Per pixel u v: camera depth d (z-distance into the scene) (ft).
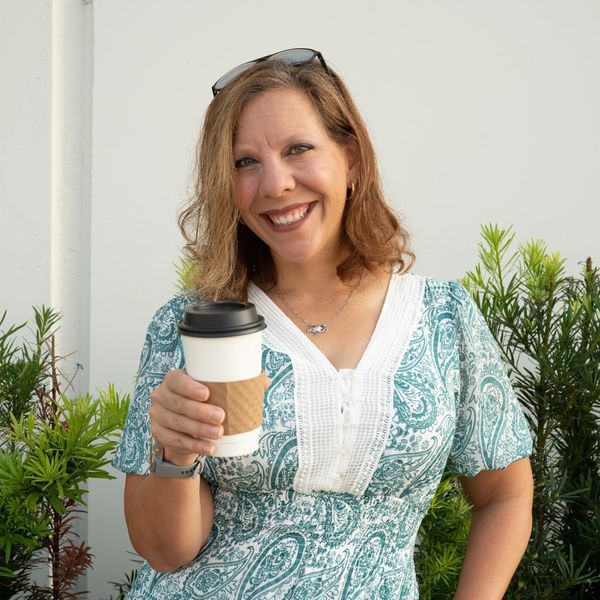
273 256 6.06
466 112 10.43
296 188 5.49
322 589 5.26
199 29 10.21
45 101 9.95
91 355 10.39
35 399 9.28
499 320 8.20
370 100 10.36
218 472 5.40
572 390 8.05
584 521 8.23
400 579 5.50
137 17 10.12
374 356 5.55
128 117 10.21
